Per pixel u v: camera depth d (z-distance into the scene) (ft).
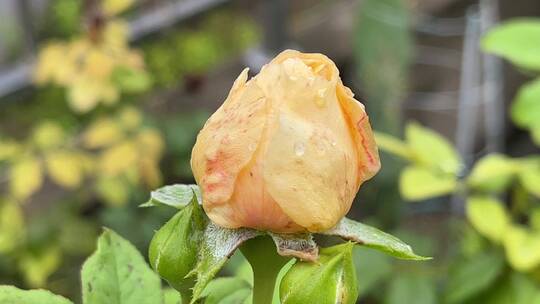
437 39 4.68
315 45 4.83
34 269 3.46
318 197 1.12
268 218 1.13
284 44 4.21
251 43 4.75
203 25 4.79
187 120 4.11
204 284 1.13
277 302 1.33
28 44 3.94
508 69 4.72
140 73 3.34
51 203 3.93
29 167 3.40
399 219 3.67
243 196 1.12
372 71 3.67
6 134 4.14
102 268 1.34
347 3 5.00
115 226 3.69
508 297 2.45
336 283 1.12
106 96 3.27
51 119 4.14
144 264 1.35
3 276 3.52
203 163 1.14
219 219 1.14
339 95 1.13
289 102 1.11
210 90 4.46
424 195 2.44
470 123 4.33
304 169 1.11
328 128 1.12
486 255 2.49
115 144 3.46
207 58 4.51
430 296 2.61
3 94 3.89
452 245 3.52
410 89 4.59
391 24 3.60
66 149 3.48
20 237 3.50
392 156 3.48
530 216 2.66
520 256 2.32
